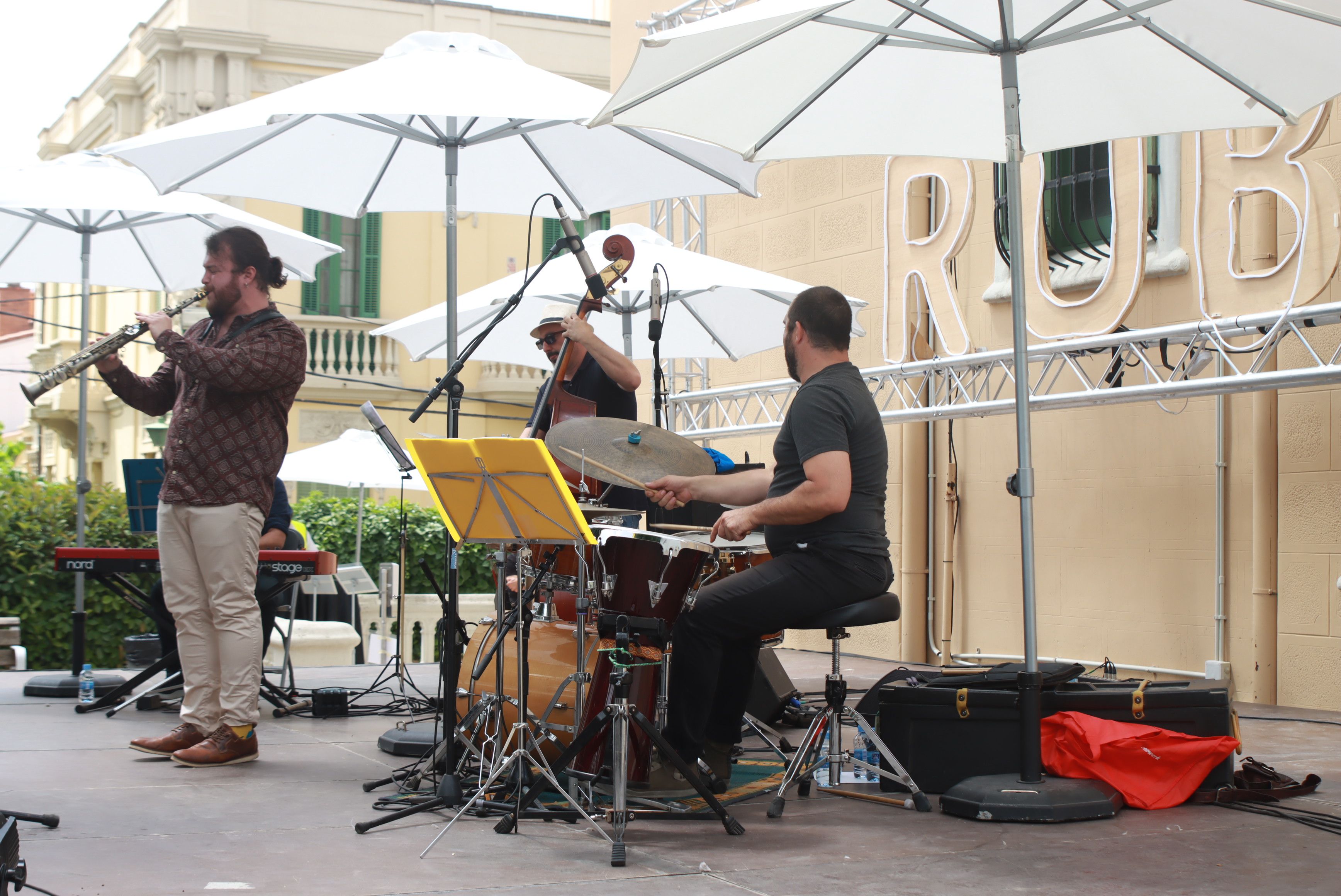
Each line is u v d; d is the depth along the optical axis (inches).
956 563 290.5
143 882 101.1
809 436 130.0
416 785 139.2
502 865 109.3
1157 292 247.6
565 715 136.2
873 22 137.6
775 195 343.6
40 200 196.4
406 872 106.3
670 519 174.6
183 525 159.5
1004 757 140.0
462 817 128.3
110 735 179.5
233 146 173.5
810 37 137.3
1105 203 260.8
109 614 316.5
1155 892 102.3
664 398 157.0
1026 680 135.0
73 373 154.6
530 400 629.6
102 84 675.4
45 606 310.2
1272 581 229.6
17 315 535.2
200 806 132.3
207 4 577.3
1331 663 221.3
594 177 191.6
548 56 649.0
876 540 134.1
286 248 225.9
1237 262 213.5
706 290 247.6
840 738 150.9
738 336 272.2
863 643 314.0
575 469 124.9
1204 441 242.5
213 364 152.8
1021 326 139.4
